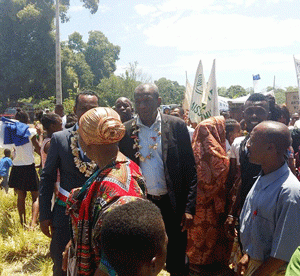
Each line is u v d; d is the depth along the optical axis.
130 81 45.28
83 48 57.34
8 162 8.76
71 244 2.17
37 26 40.09
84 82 48.62
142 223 1.42
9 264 4.95
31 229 5.70
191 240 4.35
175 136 3.60
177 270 3.66
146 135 3.60
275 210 2.31
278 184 2.34
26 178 5.97
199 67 6.42
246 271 2.53
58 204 3.21
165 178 3.51
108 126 2.04
